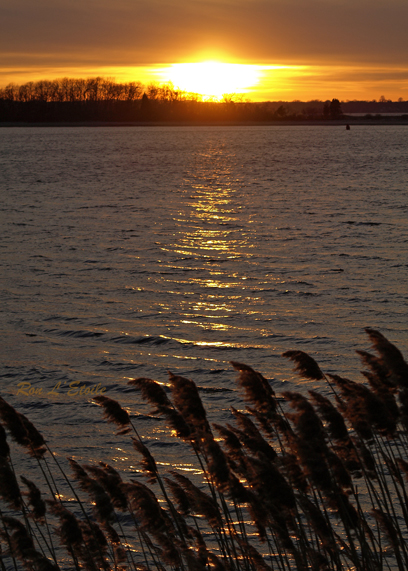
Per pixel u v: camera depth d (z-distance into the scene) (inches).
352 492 191.2
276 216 1608.0
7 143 6653.5
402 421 183.8
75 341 675.4
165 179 2738.7
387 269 1003.9
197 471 391.2
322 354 628.1
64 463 405.4
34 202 1905.8
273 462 188.1
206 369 593.9
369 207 1755.7
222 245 1227.2
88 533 197.8
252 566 196.4
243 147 5797.2
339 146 5836.6
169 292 880.3
